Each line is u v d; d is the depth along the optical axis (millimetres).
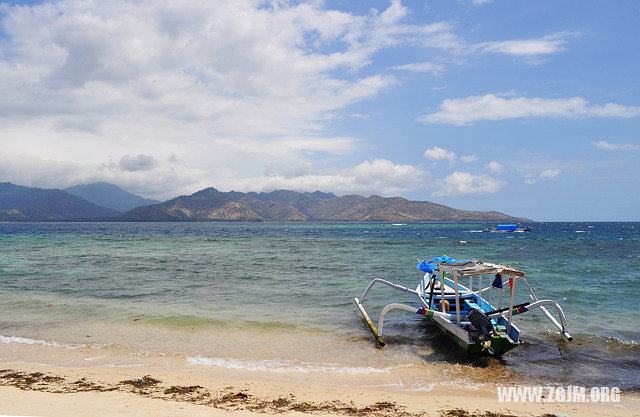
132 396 8281
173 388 9008
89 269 30266
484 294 20391
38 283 23516
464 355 11750
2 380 9328
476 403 8594
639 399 8969
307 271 29766
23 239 74875
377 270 30438
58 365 10570
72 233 107938
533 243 64938
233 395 8680
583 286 22875
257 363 10930
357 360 11289
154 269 30672
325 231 139875
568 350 12148
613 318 15703
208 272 29156
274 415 7594
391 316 16203
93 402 7750
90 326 14172
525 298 19516
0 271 28734
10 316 15500
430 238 85188
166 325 14344
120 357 11242
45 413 7125
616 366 10984
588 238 82688
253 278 26234
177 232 126875
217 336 13211
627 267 31969
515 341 11398
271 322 14938
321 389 9250
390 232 128125
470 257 40812
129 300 18812
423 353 11906
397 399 8734
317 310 17094
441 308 13711
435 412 8039
